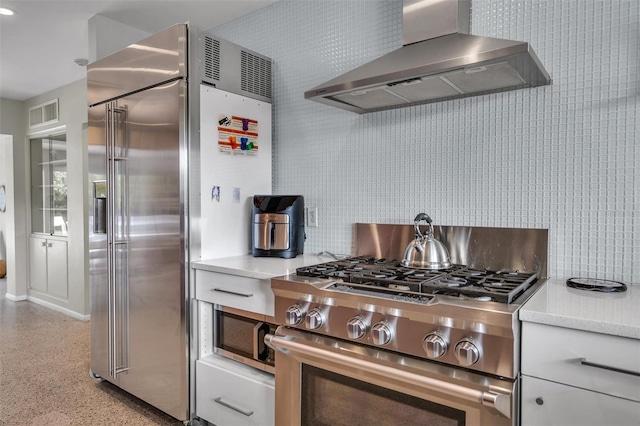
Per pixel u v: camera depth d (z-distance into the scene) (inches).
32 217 198.7
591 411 41.9
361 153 87.2
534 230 67.2
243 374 73.9
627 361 39.9
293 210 87.8
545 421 44.6
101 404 90.6
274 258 87.0
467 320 47.7
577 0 63.6
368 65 67.8
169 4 102.0
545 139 66.7
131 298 88.1
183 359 79.4
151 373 84.7
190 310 80.5
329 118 92.0
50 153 186.5
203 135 82.8
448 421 50.4
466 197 74.2
